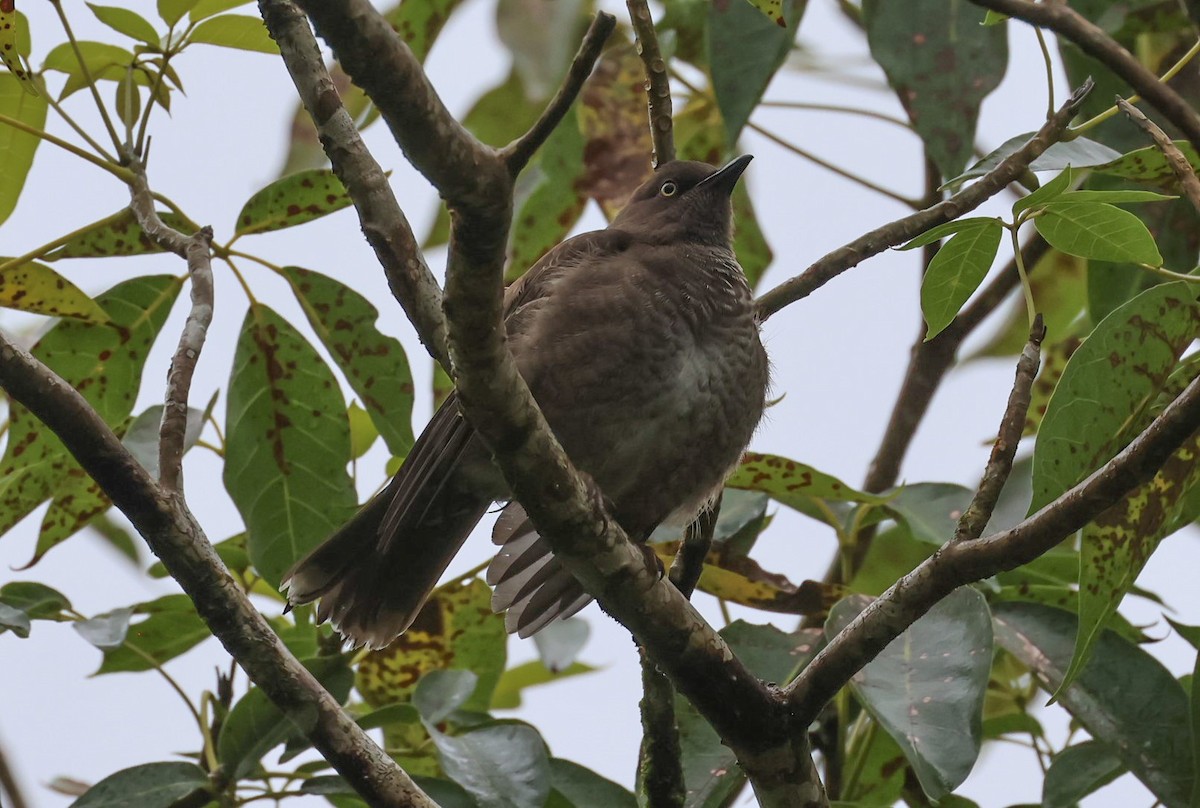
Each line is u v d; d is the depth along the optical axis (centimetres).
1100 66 1062
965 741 773
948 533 927
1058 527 680
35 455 878
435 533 962
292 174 841
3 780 1017
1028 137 842
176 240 809
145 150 830
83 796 827
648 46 860
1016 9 740
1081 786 888
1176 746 849
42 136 805
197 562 735
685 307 947
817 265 893
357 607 939
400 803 758
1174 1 1054
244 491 923
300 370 909
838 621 852
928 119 1000
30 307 830
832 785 949
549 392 926
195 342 769
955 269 730
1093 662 872
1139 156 790
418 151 551
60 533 906
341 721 762
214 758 866
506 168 570
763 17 972
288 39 670
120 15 837
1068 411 740
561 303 934
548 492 696
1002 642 897
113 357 895
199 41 851
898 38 1008
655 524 997
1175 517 809
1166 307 730
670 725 811
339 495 928
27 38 862
